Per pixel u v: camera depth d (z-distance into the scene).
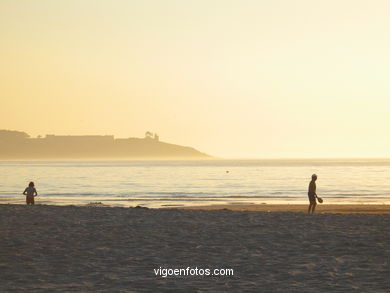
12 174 165.38
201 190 81.25
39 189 85.06
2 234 21.55
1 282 13.57
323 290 12.52
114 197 65.31
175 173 171.25
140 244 19.39
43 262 16.19
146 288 12.93
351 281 13.48
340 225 24.64
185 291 12.62
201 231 22.55
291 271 14.77
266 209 43.19
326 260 16.38
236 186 92.69
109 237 20.89
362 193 71.56
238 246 18.97
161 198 62.91
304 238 20.67
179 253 17.66
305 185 94.00
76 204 52.94
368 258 16.69
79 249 18.36
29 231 22.42
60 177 139.38
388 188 83.38
